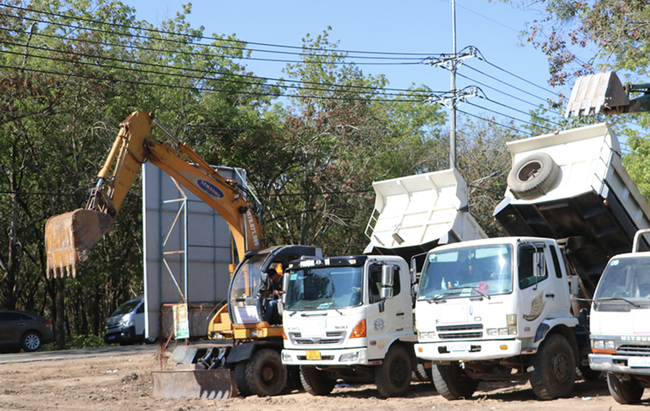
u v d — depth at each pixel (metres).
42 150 32.62
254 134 35.62
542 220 14.11
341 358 12.27
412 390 13.78
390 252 16.27
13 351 26.55
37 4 30.83
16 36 29.11
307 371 13.30
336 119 35.59
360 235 39.25
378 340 12.45
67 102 30.80
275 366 13.94
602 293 9.95
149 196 20.08
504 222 14.55
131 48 33.03
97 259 36.50
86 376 17.69
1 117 28.27
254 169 36.44
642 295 9.59
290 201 39.12
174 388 13.88
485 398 11.66
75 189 31.44
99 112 31.61
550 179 13.60
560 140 13.98
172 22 35.50
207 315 19.84
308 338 12.70
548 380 10.80
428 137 51.72
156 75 33.56
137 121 14.92
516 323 10.61
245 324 14.22
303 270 13.19
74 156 31.83
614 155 13.24
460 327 10.96
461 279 11.26
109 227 13.12
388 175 43.84
